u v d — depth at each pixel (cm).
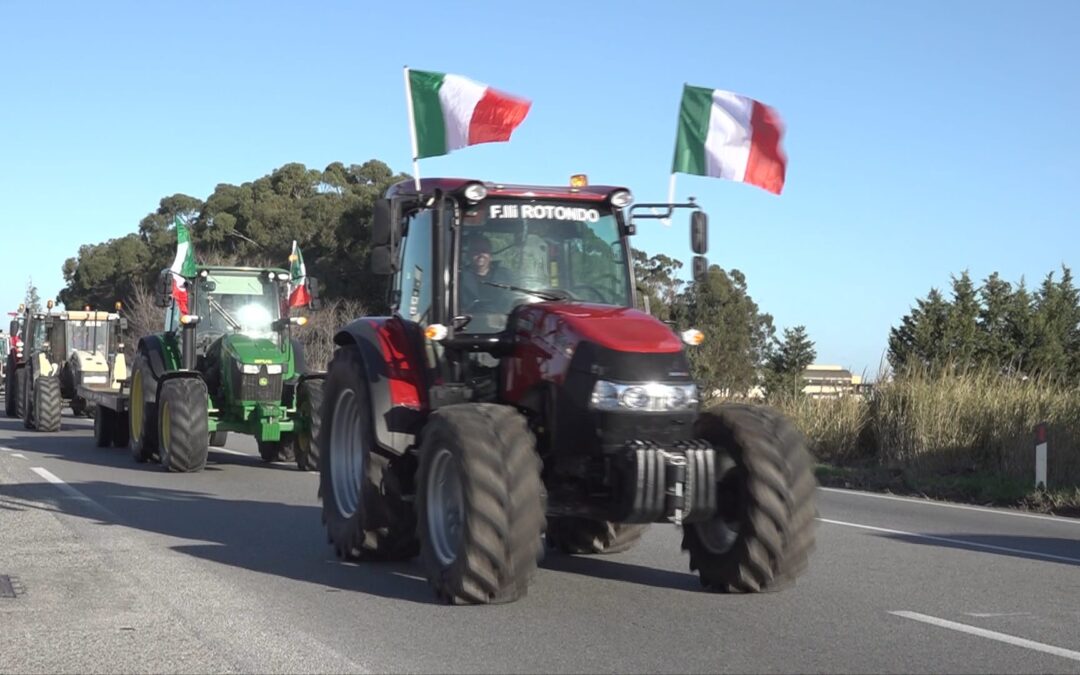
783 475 728
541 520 703
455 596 709
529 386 750
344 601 743
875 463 1781
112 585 795
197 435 1561
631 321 737
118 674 579
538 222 822
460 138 834
